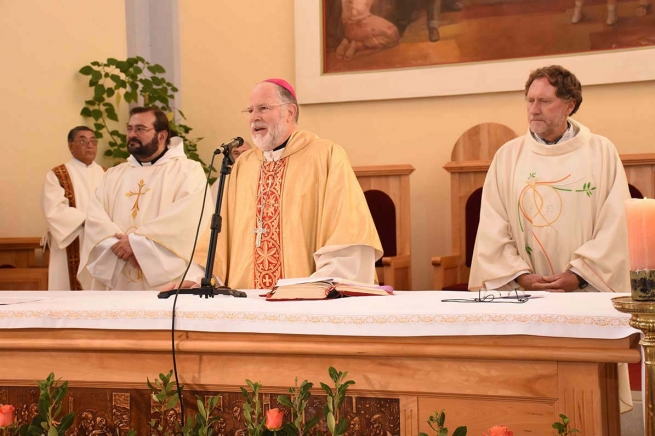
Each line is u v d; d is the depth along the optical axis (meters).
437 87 6.18
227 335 2.15
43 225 6.09
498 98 6.09
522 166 3.96
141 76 7.11
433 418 1.91
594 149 3.84
